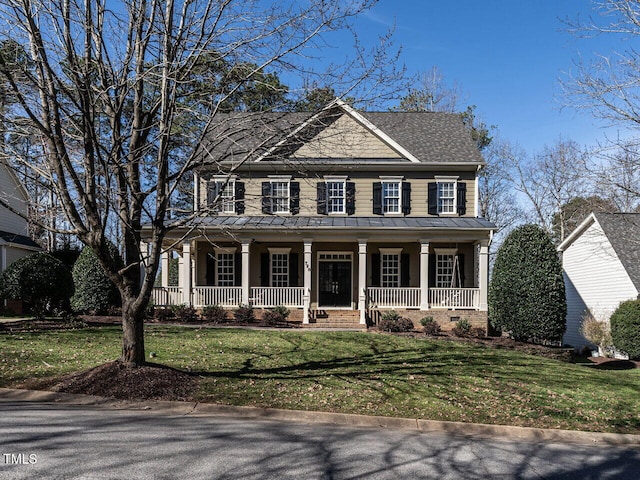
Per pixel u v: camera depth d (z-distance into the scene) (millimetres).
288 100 9445
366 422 7355
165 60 7949
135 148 8492
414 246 21391
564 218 32375
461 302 19250
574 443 6953
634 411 8539
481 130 37594
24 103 7125
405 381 9555
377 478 4934
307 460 5336
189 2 8016
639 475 5535
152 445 5488
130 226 8203
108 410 6984
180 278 21219
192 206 14375
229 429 6367
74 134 9297
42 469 4609
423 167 20984
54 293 15391
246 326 17328
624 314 16375
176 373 8570
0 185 22344
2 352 10086
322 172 20938
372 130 20531
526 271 16609
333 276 21469
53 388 7762
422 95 35969
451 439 6676
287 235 19500
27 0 7059
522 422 7699
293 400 8008
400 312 19141
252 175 20797
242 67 8531
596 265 22359
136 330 8414
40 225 7961
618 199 18938
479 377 10258
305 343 13320
